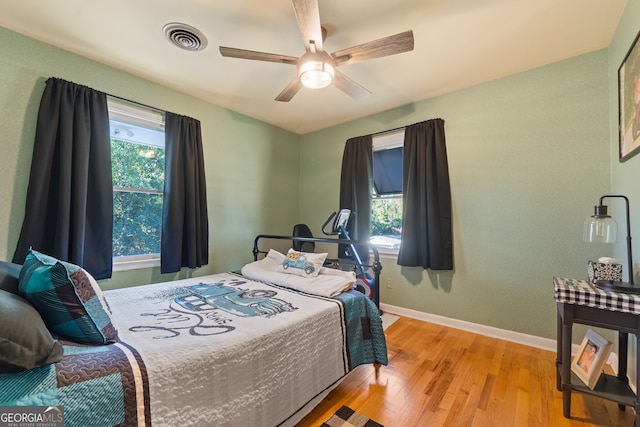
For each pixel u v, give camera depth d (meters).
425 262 2.82
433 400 1.63
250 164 3.52
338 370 1.63
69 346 0.97
